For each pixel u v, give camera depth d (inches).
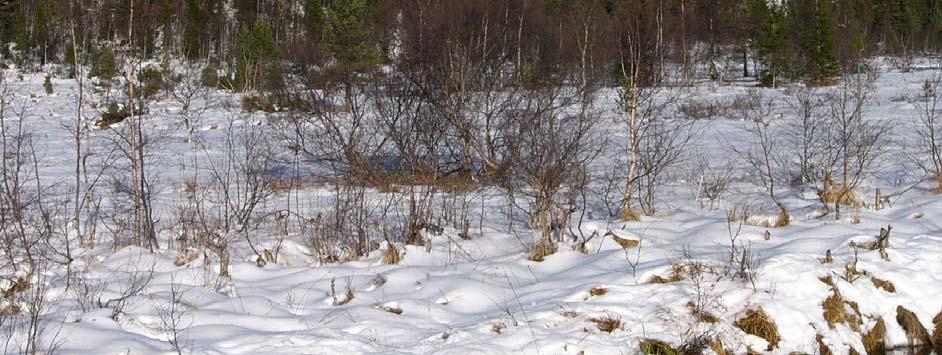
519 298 332.5
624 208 505.4
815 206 507.5
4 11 1770.4
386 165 652.7
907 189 550.0
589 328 294.5
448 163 636.7
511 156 569.6
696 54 1413.6
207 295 335.6
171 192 645.9
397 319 306.8
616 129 849.5
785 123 927.0
